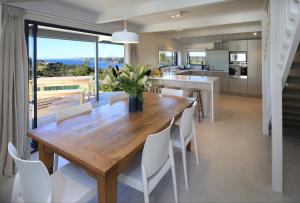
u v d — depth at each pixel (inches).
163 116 85.1
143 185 58.9
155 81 213.5
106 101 210.5
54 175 60.2
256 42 279.7
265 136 141.7
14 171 102.9
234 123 172.4
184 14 162.4
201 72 330.6
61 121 78.7
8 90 103.6
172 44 321.7
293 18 65.5
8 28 102.2
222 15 164.6
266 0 121.4
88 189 54.3
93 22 162.6
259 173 94.7
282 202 75.4
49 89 175.6
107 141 59.9
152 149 58.6
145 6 134.3
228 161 106.5
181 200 77.1
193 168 100.0
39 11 122.6
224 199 77.5
